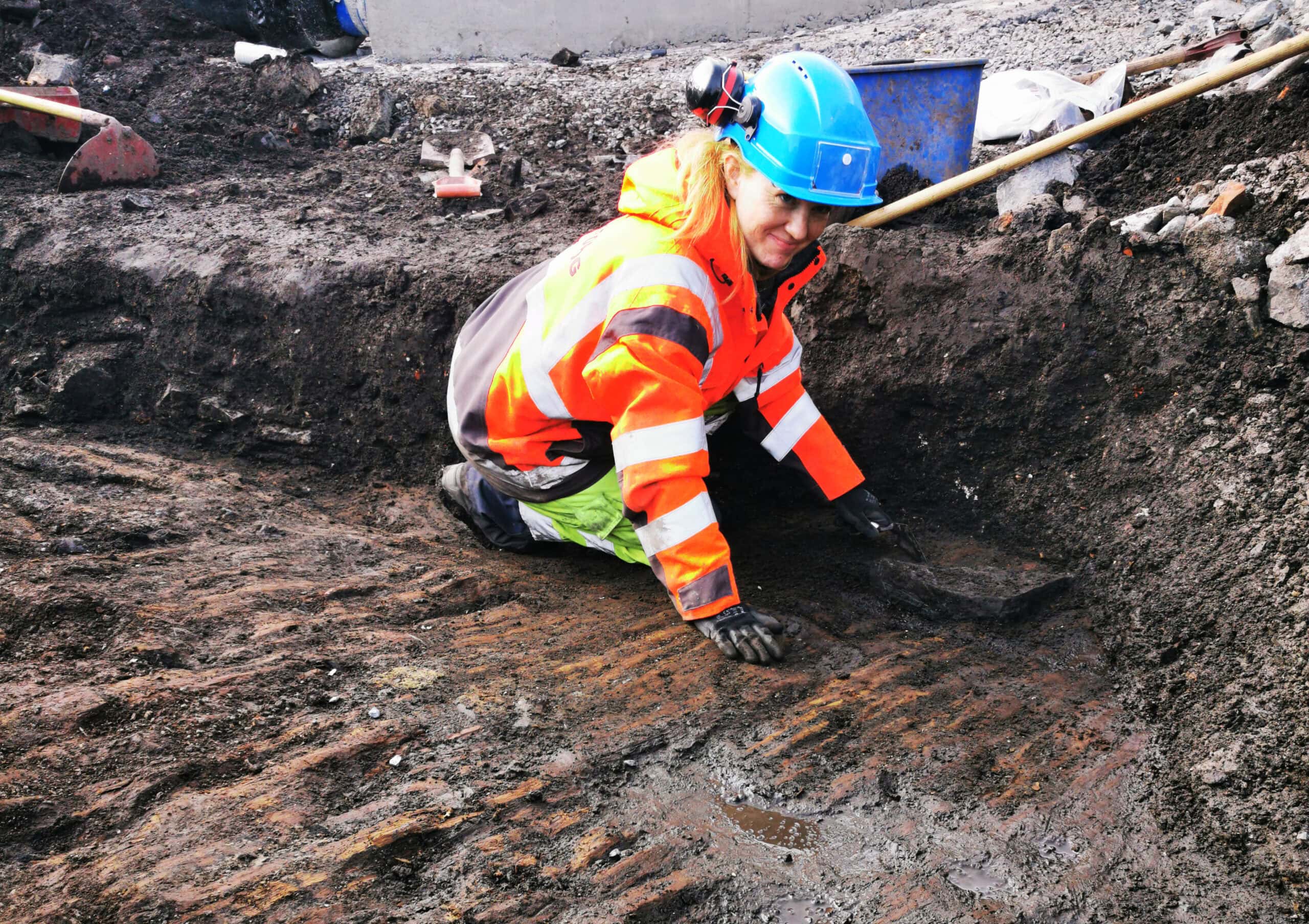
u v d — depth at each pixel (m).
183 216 4.93
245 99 6.37
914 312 3.38
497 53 7.25
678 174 2.47
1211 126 3.52
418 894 1.92
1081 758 2.35
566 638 2.85
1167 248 3.06
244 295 4.28
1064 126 3.91
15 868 1.91
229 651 2.61
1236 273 2.91
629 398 2.48
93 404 4.40
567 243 4.44
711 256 2.45
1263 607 2.38
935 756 2.35
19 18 6.72
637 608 3.03
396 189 5.39
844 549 3.34
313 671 2.57
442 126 6.12
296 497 4.01
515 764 2.27
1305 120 3.22
